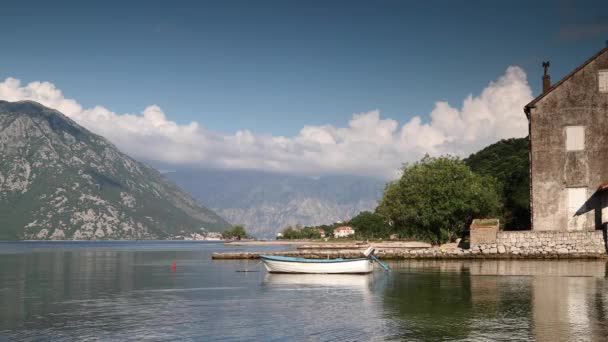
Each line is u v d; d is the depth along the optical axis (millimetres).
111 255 99125
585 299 26781
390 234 159750
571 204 52281
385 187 74375
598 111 51969
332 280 40719
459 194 65812
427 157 71000
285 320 23047
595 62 52250
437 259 61031
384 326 21406
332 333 20297
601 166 51750
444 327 20953
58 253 111812
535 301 26578
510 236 54562
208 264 64750
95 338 19969
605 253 50500
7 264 65312
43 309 26562
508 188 81188
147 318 23844
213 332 20766
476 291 31000
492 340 18688
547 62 58188
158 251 129125
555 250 52219
